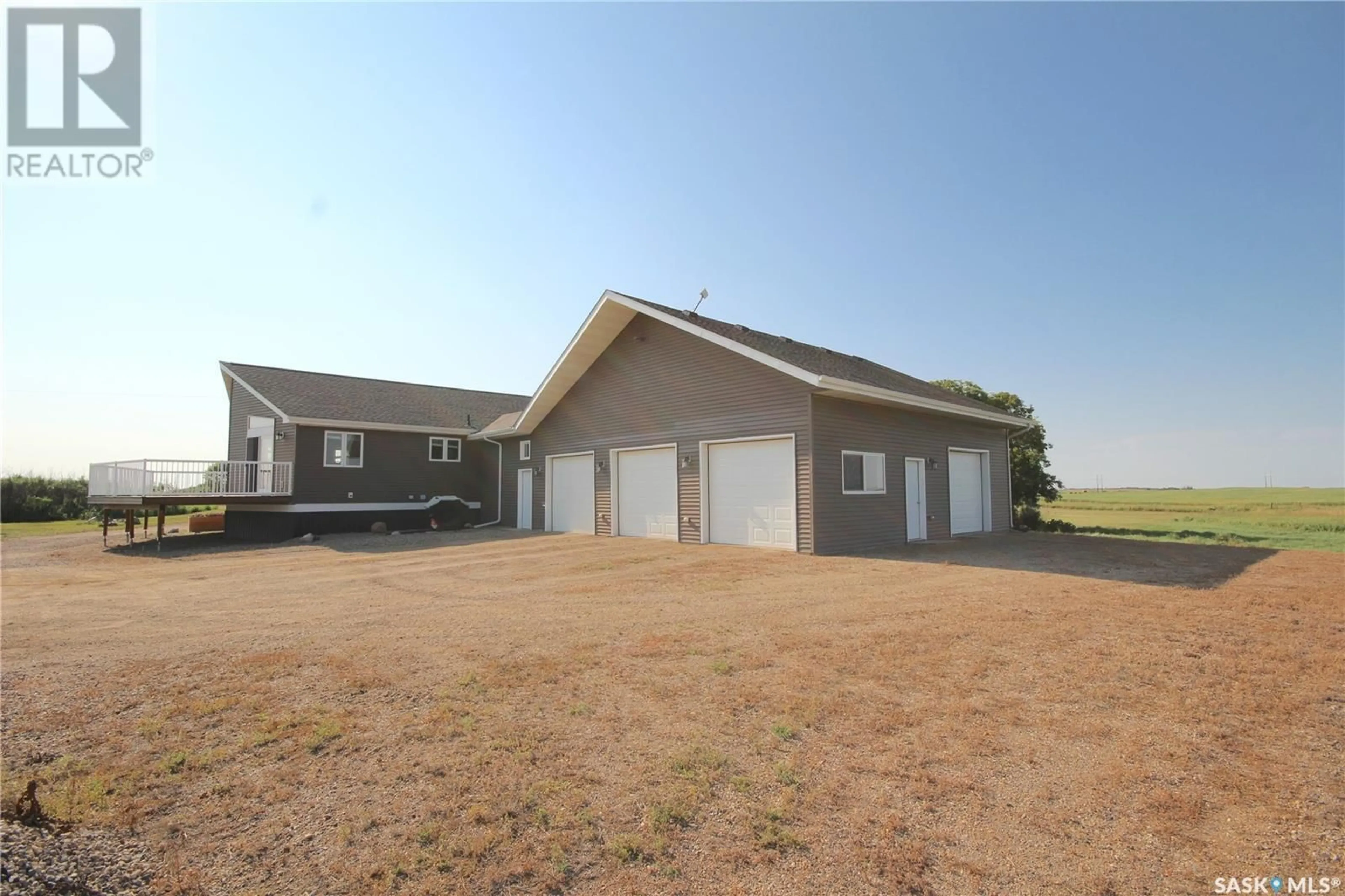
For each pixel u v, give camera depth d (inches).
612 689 188.5
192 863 104.7
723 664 212.7
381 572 458.6
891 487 586.9
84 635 265.6
